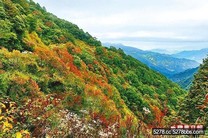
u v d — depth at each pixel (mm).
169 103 91938
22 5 81812
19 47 46062
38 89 27297
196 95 28484
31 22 66688
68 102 20641
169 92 102000
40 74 34844
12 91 25234
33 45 49969
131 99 77750
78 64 72500
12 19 51688
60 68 40469
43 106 7453
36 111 7039
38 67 35188
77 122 7406
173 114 26953
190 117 24359
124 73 105312
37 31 82562
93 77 69938
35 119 6703
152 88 101688
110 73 94500
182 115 24938
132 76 103062
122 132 7918
